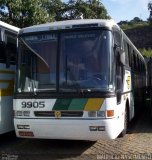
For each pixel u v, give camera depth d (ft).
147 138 25.21
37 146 23.63
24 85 21.35
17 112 21.15
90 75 20.44
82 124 19.81
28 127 20.84
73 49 21.01
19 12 40.50
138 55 39.81
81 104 19.94
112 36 20.89
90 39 20.93
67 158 20.07
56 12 58.75
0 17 40.73
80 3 59.77
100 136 19.89
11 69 24.23
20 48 22.11
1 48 23.18
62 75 20.79
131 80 30.78
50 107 20.44
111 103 19.89
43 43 21.63
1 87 22.93
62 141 24.85
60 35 21.38
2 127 22.93
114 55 20.80
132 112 31.14
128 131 28.22
